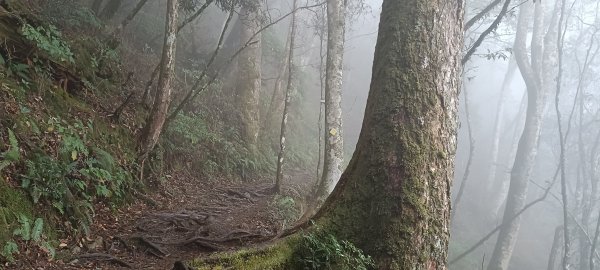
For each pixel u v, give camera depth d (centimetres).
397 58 542
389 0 582
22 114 598
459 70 569
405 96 525
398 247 482
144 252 608
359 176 521
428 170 507
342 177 553
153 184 890
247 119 1585
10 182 512
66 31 897
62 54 700
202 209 897
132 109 949
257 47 1675
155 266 570
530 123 2033
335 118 1084
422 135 514
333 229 505
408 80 530
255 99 1636
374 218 496
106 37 1052
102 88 895
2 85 596
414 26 547
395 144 511
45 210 541
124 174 765
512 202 1978
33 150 574
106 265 540
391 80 536
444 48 550
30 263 468
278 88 1928
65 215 570
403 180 498
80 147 644
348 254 473
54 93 709
